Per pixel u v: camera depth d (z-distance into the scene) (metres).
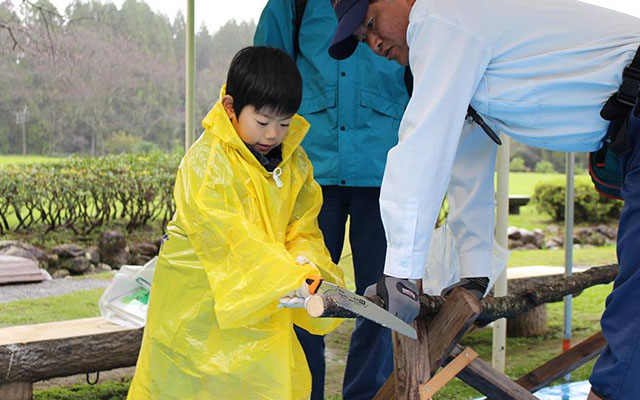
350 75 2.72
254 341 1.95
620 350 1.59
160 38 9.73
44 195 8.01
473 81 1.67
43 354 2.92
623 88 1.64
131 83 9.60
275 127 1.96
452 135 1.66
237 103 1.95
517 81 1.71
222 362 1.94
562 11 1.75
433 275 2.67
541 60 1.70
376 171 2.73
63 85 9.20
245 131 1.97
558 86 1.70
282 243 2.01
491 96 1.72
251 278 1.79
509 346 4.76
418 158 1.63
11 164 8.27
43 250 7.35
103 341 3.04
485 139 2.13
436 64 1.66
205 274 1.94
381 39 1.86
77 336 2.99
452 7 1.69
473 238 2.14
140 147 9.71
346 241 3.86
